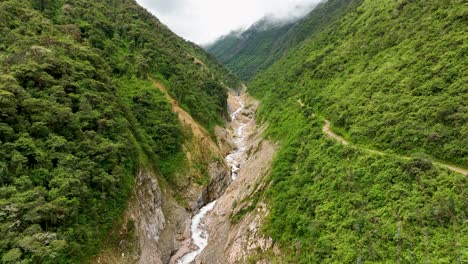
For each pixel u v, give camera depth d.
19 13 52.84
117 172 37.81
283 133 56.59
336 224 29.72
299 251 30.67
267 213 38.75
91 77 47.22
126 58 68.38
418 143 32.47
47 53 41.47
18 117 31.69
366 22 69.81
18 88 33.16
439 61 39.16
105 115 43.25
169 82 74.25
